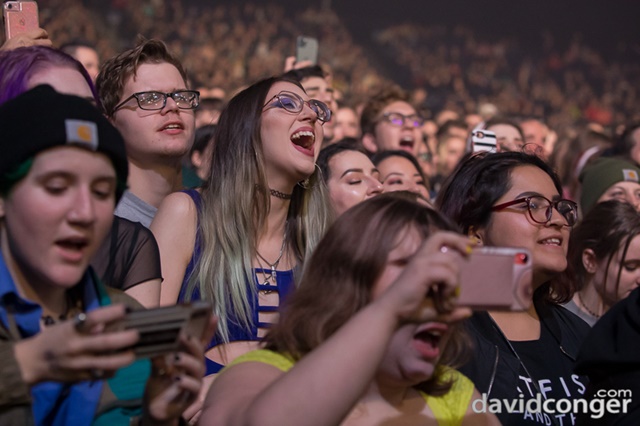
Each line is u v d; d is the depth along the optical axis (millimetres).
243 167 2586
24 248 1418
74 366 1241
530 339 2387
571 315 2531
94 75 4793
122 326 1278
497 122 4750
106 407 1524
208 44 15555
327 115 2787
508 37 20188
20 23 2535
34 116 1394
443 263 1335
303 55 4703
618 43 20328
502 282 1431
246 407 1452
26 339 1417
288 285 2580
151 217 2865
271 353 1646
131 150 2867
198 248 2533
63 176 1394
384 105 4777
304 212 2703
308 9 18469
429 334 1583
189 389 1380
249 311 2484
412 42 19219
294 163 2590
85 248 1437
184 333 1308
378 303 1362
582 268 3023
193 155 4406
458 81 18000
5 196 1428
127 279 2041
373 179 3248
